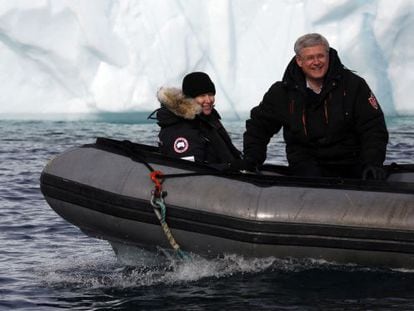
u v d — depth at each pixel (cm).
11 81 2994
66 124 2983
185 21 2994
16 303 960
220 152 1088
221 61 3003
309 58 1027
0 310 934
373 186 1009
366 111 1045
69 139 2555
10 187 1745
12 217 1462
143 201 1045
